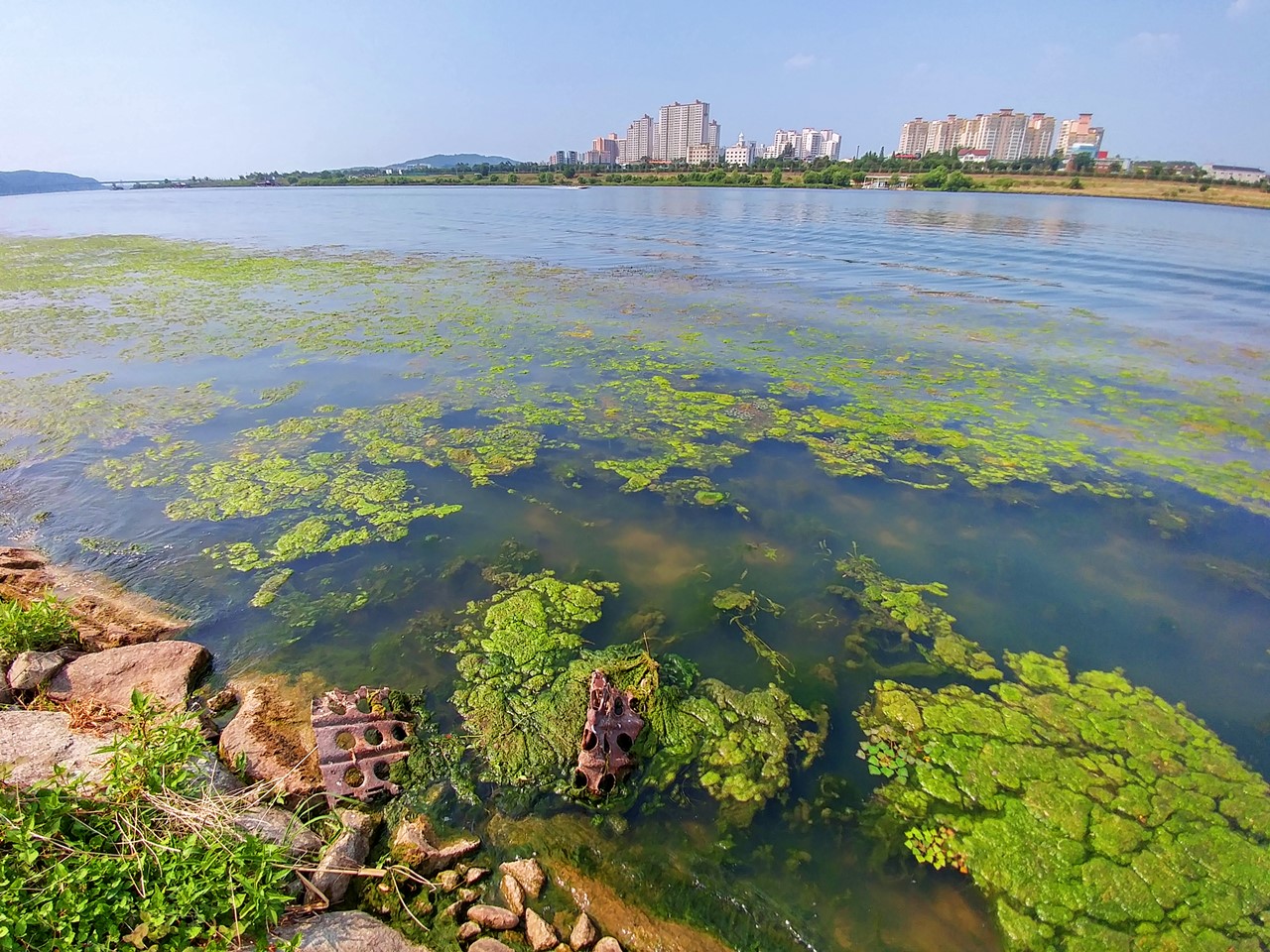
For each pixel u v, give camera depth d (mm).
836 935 3738
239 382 11797
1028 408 10984
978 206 50219
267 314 16609
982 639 5980
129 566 6719
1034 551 7207
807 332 15305
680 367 12664
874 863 4113
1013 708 5242
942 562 7004
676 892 3912
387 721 4789
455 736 4828
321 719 4715
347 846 3893
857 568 6867
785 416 10445
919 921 3818
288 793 4266
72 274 22859
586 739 4574
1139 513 7918
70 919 3045
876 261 25531
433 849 4008
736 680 5441
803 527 7527
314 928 3406
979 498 8195
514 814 4309
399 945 3457
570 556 6965
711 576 6684
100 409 10531
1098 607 6387
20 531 7309
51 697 4914
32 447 9242
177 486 8234
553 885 3914
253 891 3289
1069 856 4141
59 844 3334
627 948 3611
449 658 5582
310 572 6680
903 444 9539
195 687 5246
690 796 4492
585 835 4203
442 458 8945
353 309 17094
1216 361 13484
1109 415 10758
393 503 7867
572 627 5949
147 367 12586
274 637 5816
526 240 32375
